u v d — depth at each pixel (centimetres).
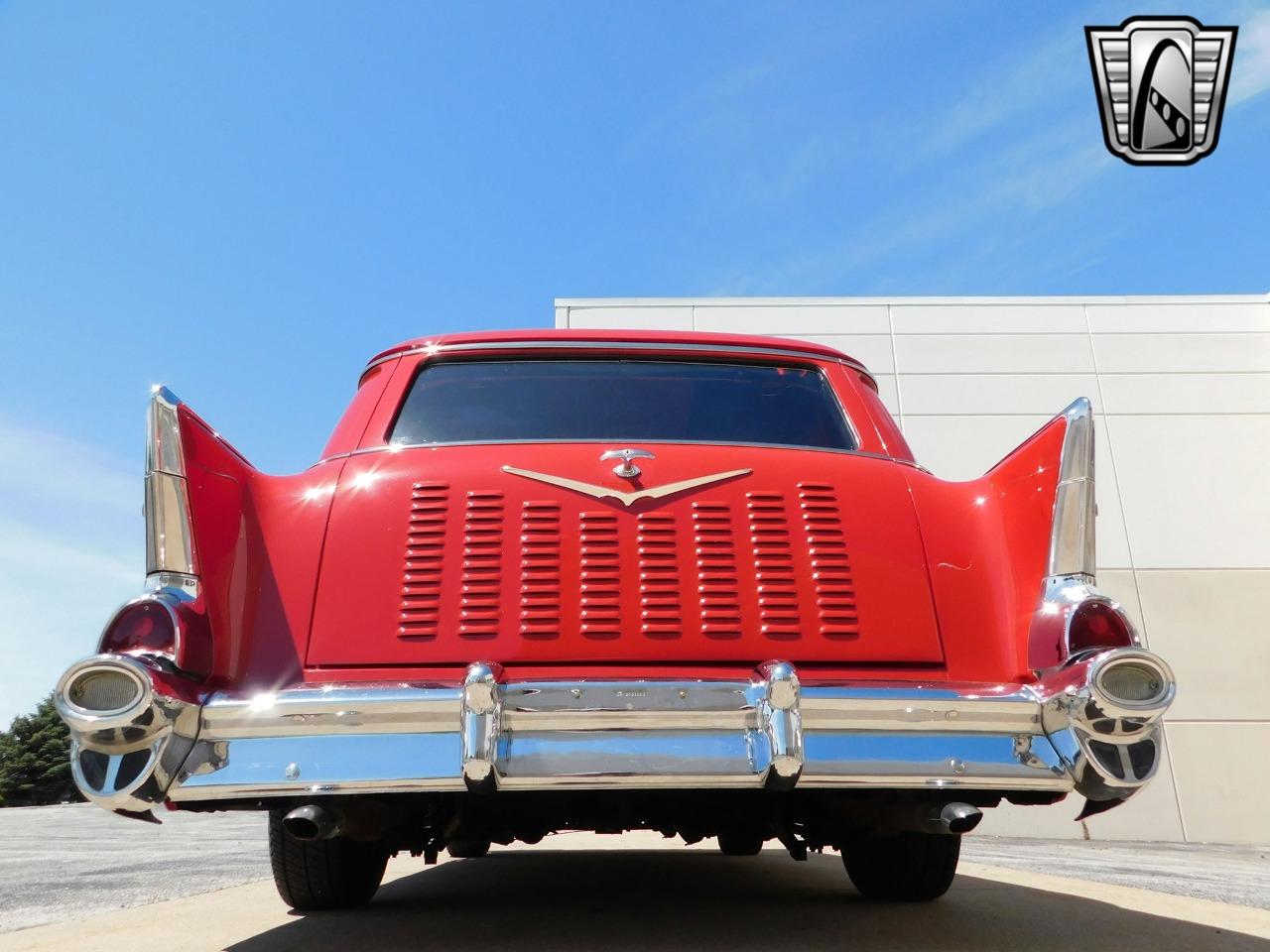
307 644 217
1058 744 205
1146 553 1356
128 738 184
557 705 202
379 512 232
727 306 1415
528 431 262
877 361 1415
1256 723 1277
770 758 196
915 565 238
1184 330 1443
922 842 310
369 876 307
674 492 238
